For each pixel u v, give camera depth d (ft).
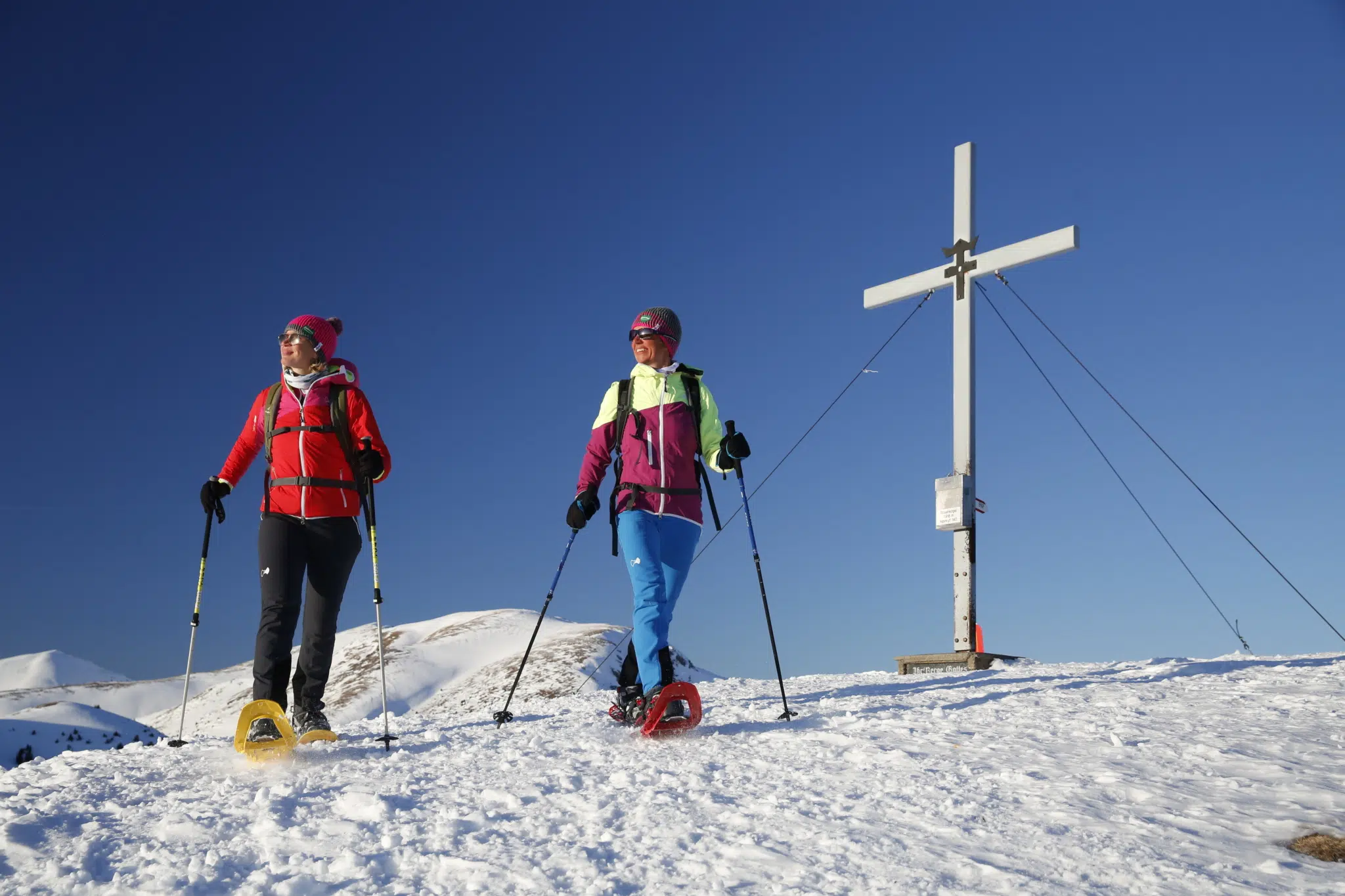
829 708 16.44
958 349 34.99
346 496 15.71
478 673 232.32
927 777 10.50
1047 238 33.17
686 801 9.95
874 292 38.37
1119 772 10.34
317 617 15.61
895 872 7.61
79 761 13.65
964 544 32.81
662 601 14.87
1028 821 8.80
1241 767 10.32
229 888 7.80
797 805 9.64
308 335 15.75
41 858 8.85
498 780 11.29
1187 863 7.52
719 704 18.29
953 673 24.75
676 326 16.21
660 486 15.29
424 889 7.66
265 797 10.66
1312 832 8.11
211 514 16.26
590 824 9.28
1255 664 20.08
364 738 15.76
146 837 9.38
